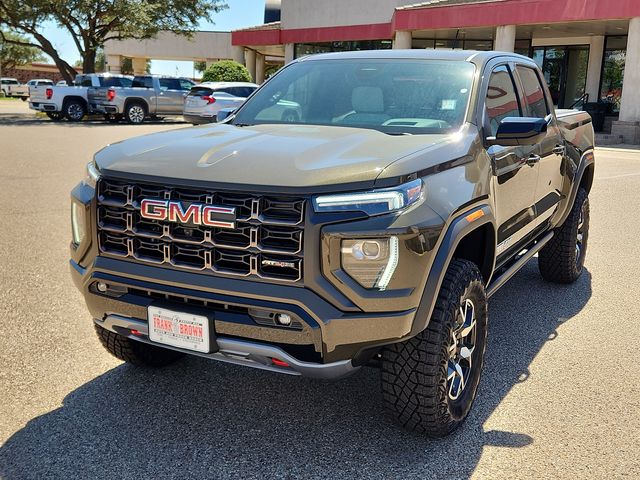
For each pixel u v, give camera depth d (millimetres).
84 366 4105
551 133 5125
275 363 3018
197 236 2955
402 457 3184
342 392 3865
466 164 3457
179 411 3596
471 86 4008
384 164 2930
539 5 19891
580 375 4156
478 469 3090
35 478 2947
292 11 29453
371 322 2828
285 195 2799
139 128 23000
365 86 4242
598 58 24172
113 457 3133
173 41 45188
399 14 22797
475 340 3535
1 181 10719
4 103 42312
